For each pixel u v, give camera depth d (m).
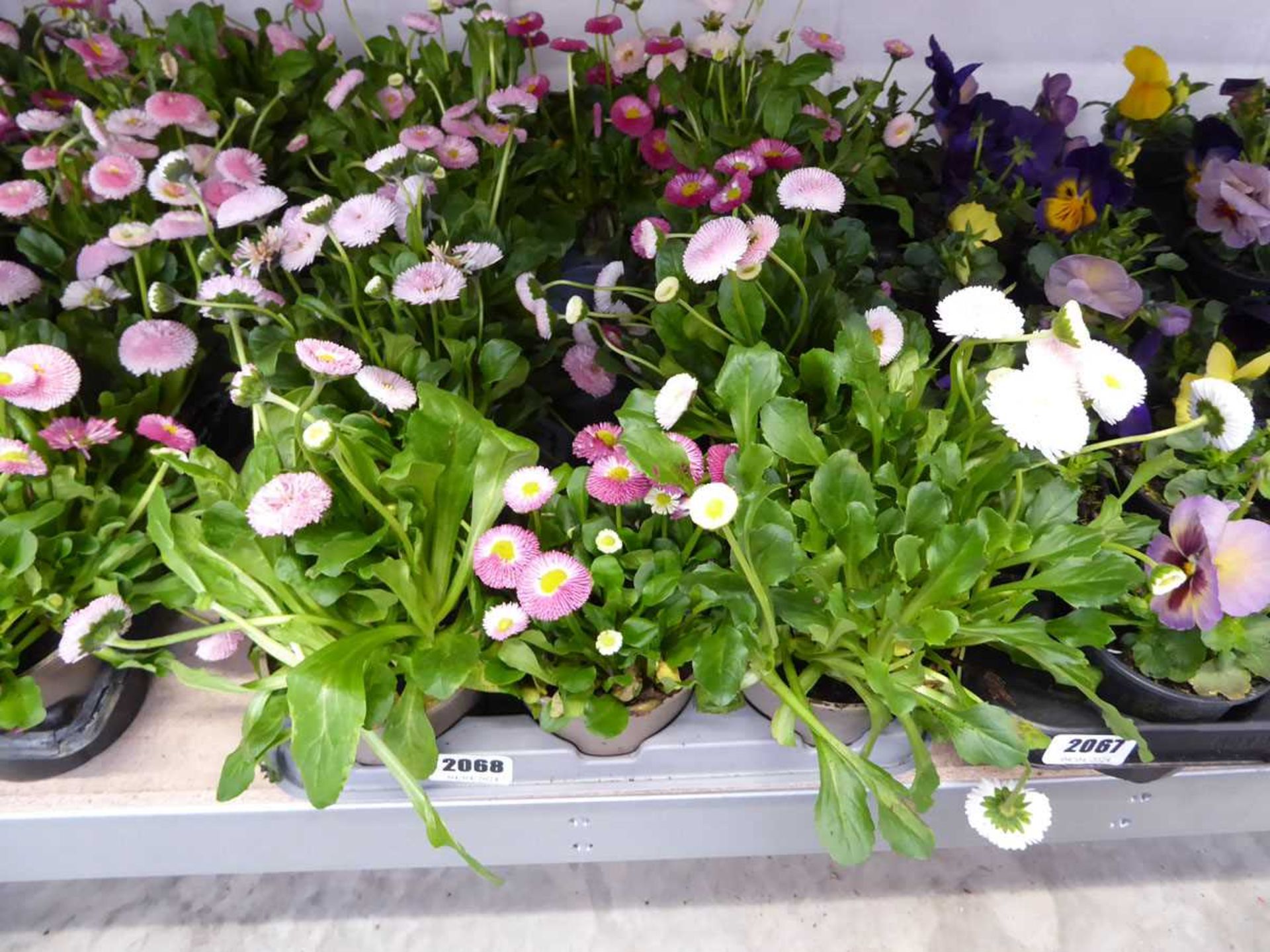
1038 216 1.50
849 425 1.10
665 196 1.39
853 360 1.03
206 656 1.05
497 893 1.41
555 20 1.86
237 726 1.16
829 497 0.95
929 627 0.91
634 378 1.27
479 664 0.98
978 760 0.92
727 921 1.38
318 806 0.83
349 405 1.21
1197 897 1.41
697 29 1.87
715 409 1.20
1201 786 1.16
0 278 1.26
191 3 1.82
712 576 0.95
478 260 1.19
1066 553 0.96
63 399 1.06
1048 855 1.46
